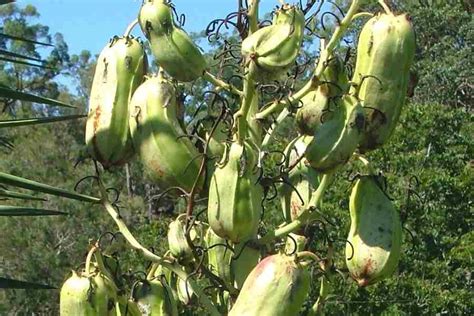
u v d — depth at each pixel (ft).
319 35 3.06
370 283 2.98
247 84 2.91
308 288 2.76
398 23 2.93
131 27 3.07
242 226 2.83
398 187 9.33
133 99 3.00
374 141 2.97
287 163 3.07
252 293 2.74
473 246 9.03
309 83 3.00
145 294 3.02
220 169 2.83
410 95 3.00
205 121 3.02
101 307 2.88
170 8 3.00
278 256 2.77
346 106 2.91
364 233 2.97
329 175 3.01
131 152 3.05
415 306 8.24
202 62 2.98
